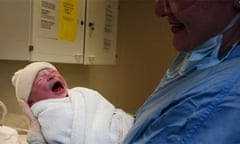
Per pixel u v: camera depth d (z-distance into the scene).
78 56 1.93
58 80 1.08
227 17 0.60
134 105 3.03
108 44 2.31
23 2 1.57
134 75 3.02
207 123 0.55
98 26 2.14
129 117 1.09
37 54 1.59
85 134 0.98
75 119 1.00
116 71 2.85
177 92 0.66
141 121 0.70
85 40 2.00
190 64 0.67
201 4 0.59
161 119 0.62
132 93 3.02
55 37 1.71
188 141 0.56
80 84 2.45
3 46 1.64
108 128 1.01
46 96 1.04
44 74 1.07
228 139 0.53
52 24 1.68
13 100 1.86
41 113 1.03
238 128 0.53
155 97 0.75
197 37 0.62
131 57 2.97
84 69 2.49
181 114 0.59
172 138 0.59
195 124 0.56
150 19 3.00
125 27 2.91
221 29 0.61
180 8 0.61
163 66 3.00
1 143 1.29
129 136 0.71
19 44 1.59
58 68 2.19
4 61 1.88
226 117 0.54
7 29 1.62
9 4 1.61
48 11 1.65
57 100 1.04
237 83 0.56
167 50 2.98
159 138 0.61
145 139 0.64
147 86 3.03
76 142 0.97
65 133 0.99
